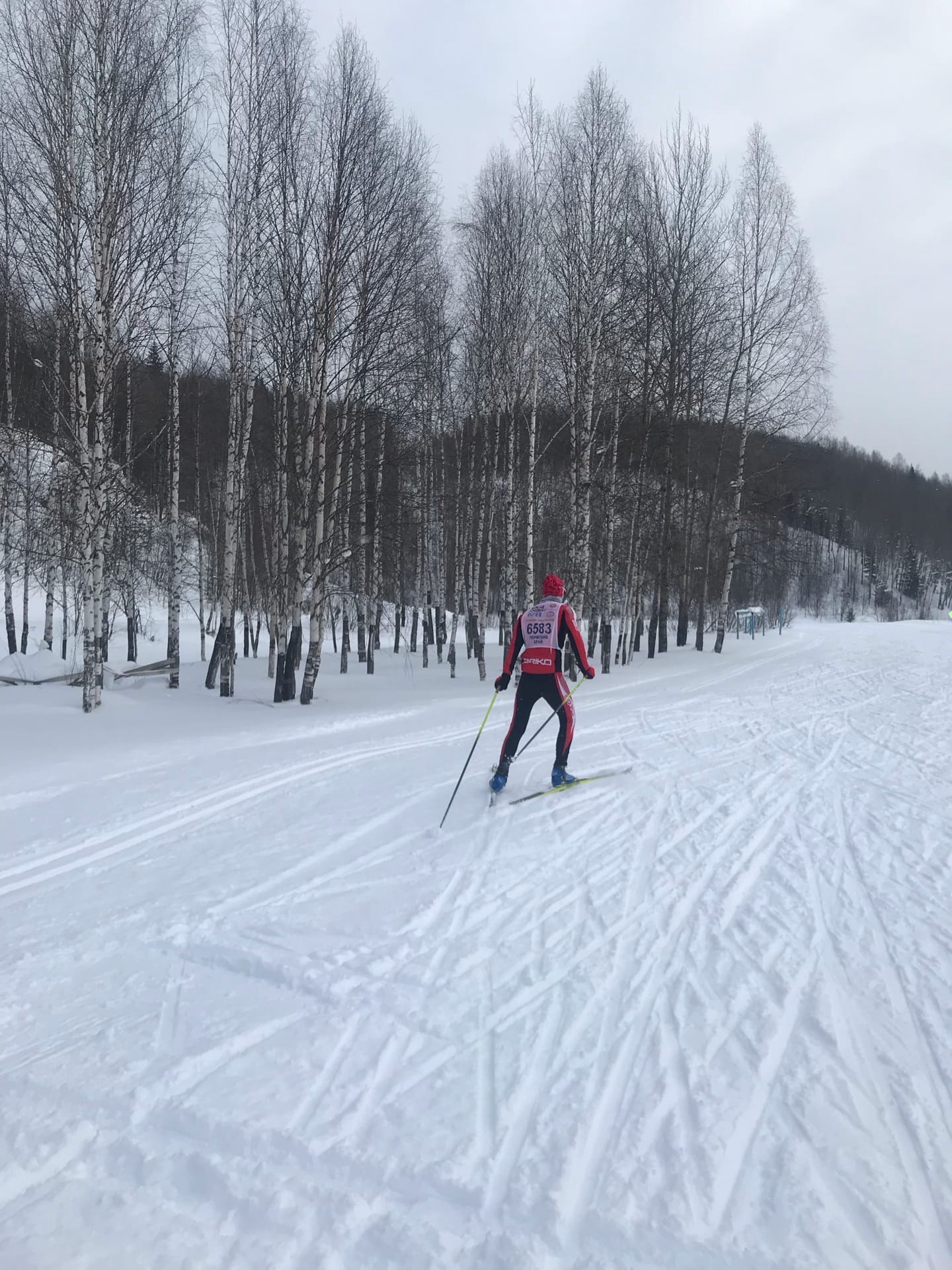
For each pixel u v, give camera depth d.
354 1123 2.52
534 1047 2.92
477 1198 2.20
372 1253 2.04
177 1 11.63
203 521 26.30
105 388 11.30
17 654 16.64
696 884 4.54
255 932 3.97
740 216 23.12
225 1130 2.50
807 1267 1.95
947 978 3.40
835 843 5.26
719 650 23.91
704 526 24.86
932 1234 2.05
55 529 16.09
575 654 6.60
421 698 13.98
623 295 16.16
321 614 13.46
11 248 10.72
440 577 25.03
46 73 10.21
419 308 14.54
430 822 5.79
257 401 18.22
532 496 15.84
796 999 3.24
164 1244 2.08
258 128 13.09
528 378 16.92
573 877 4.66
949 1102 2.57
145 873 4.93
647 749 8.36
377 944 3.80
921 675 15.74
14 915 4.33
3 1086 2.76
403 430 16.00
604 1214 2.13
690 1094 2.62
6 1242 2.08
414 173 13.12
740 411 24.08
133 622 23.41
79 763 8.26
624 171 16.06
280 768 7.74
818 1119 2.49
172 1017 3.20
